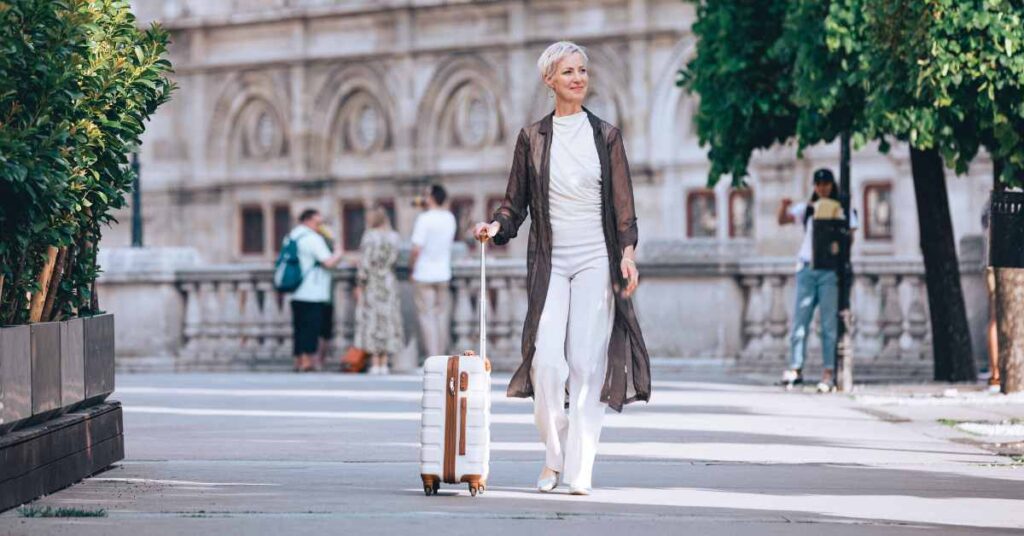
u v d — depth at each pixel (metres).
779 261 24.86
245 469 11.43
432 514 9.00
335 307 27.66
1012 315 17.56
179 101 61.19
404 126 57.19
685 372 24.86
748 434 14.12
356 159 58.41
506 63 55.16
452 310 27.22
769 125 21.23
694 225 51.78
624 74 52.75
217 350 28.34
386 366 26.36
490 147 55.66
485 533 8.38
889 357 23.73
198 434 14.29
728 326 25.05
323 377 24.59
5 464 9.15
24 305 10.31
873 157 48.25
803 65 19.11
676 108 52.00
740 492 10.13
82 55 9.98
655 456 12.29
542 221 9.98
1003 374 17.72
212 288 28.31
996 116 16.69
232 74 60.53
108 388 11.51
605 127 10.05
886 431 14.38
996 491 10.22
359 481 10.70
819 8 18.97
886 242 48.16
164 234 61.28
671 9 51.94
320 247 26.75
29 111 9.61
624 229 9.95
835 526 8.71
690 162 51.75
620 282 9.94
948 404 17.36
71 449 10.45
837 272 19.94
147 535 8.26
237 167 60.56
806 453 12.52
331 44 58.72
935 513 9.22
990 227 15.76
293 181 59.28
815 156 48.97
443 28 56.47
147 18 61.91
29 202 9.62
